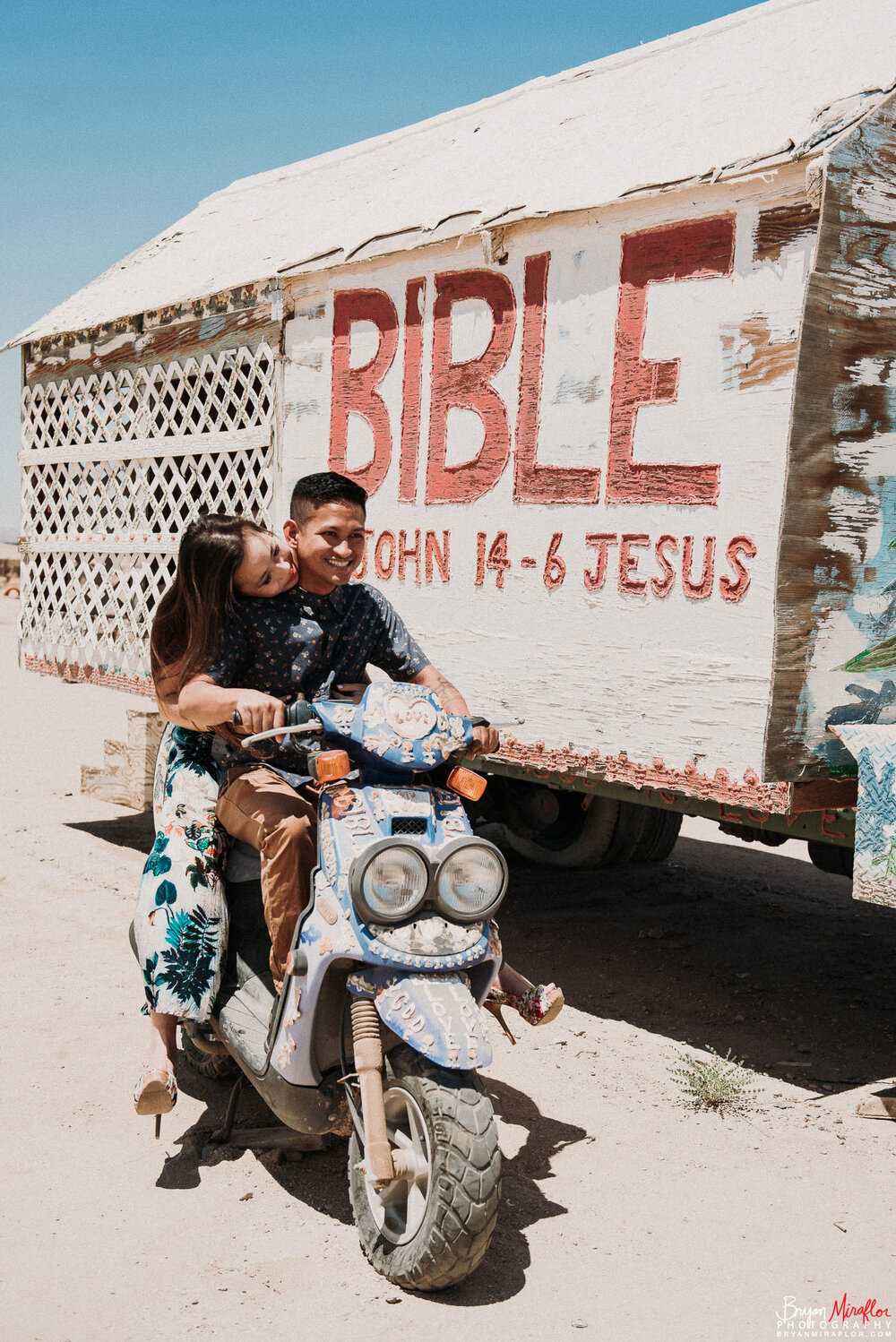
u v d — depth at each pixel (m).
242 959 3.74
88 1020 4.79
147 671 7.52
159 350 7.33
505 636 5.11
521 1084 4.36
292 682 3.67
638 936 6.30
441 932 3.01
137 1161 3.70
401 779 3.30
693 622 4.32
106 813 8.72
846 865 6.20
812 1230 3.35
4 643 21.38
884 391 4.06
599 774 4.68
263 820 3.38
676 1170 3.70
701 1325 2.88
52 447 8.45
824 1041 4.83
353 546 3.62
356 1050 3.02
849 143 3.83
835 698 4.06
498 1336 2.83
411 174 6.56
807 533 3.91
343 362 5.93
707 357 4.25
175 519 7.22
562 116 5.96
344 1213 3.43
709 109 4.88
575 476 4.77
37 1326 2.83
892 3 4.83
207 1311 2.92
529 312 4.95
